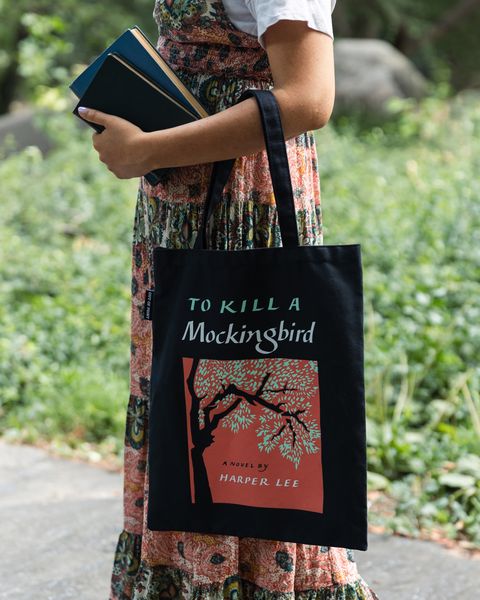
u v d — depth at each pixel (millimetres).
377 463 4074
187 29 2057
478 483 3787
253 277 1971
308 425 1973
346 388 1939
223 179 2020
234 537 2129
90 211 8125
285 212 1921
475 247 5855
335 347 1938
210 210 2033
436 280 5453
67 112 10406
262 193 2111
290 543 2123
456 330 4922
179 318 2025
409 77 14594
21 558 3357
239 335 1989
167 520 2076
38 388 5301
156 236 2189
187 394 2039
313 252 1938
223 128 1910
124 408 4949
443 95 13203
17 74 17672
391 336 4930
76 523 3689
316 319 1942
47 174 9320
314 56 1878
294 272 1946
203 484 2051
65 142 10164
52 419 4914
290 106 1875
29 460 4547
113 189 8609
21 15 15617
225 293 1986
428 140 10945
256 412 2002
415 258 6062
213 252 1989
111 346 5605
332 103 1918
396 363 4770
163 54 2146
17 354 5477
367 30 18500
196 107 2020
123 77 1972
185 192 2131
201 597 2131
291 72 1876
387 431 4262
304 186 2164
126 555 2342
